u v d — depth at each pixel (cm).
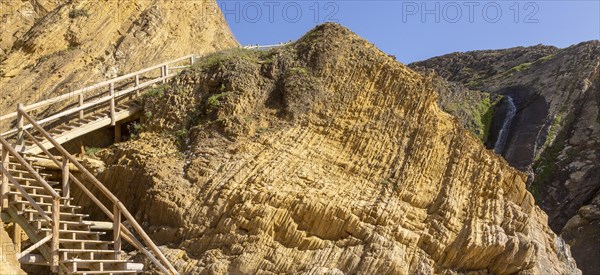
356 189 1631
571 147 3438
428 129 1775
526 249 1656
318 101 1806
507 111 3847
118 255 1227
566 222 3103
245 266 1438
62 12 2498
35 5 2597
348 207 1559
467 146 1794
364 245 1518
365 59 1919
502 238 1642
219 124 1717
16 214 1243
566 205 3175
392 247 1523
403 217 1605
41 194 1364
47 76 2227
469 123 3706
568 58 4069
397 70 1888
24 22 2533
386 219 1569
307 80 1845
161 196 1543
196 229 1496
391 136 1764
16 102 2106
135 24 2623
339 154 1709
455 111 3703
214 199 1532
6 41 2433
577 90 3728
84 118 1794
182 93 1845
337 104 1811
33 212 1234
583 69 3866
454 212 1664
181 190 1553
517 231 1700
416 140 1753
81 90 1756
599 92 3697
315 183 1599
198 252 1480
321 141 1725
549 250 1880
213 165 1605
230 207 1521
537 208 1998
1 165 1233
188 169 1603
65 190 1309
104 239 1588
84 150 1792
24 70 2300
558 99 3731
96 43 2456
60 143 1647
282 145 1689
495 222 1684
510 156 3478
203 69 1922
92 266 1217
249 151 1652
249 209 1503
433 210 1667
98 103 1798
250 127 1720
